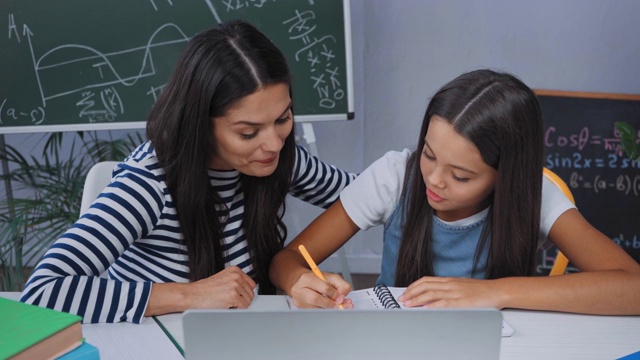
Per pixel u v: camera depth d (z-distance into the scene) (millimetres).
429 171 1082
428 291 997
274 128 1047
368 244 2729
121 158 2285
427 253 1231
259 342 694
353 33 2490
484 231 1204
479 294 989
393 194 1266
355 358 705
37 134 2607
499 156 1062
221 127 1036
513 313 989
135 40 2098
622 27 2396
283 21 2123
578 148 2455
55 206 2199
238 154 1056
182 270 1161
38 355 707
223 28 1048
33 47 2104
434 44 2479
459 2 2428
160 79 2117
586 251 1127
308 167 1326
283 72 1036
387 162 1292
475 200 1110
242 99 998
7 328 721
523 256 1153
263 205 1201
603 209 2457
